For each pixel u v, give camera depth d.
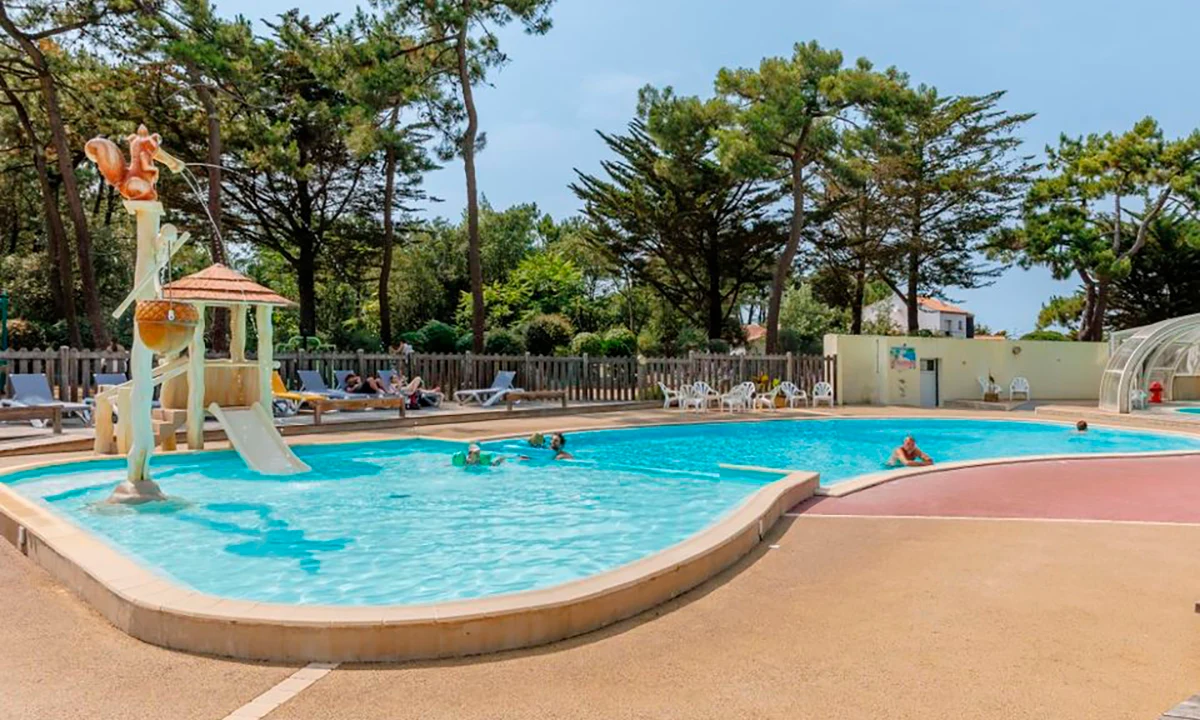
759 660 4.14
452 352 27.72
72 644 4.32
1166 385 27.22
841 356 25.97
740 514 7.00
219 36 20.67
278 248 31.23
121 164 8.42
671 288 37.75
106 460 11.25
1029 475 10.98
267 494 9.80
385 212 29.16
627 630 4.62
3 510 6.93
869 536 7.14
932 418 20.53
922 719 3.42
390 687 3.76
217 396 12.30
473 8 24.92
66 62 21.73
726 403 23.22
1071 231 31.47
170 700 3.61
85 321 26.31
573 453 14.62
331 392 18.20
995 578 5.73
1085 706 3.56
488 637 4.23
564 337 29.58
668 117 29.62
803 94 26.66
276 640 4.09
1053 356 28.31
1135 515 8.17
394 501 9.53
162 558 6.83
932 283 38.16
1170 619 4.79
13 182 32.12
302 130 28.66
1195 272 36.94
